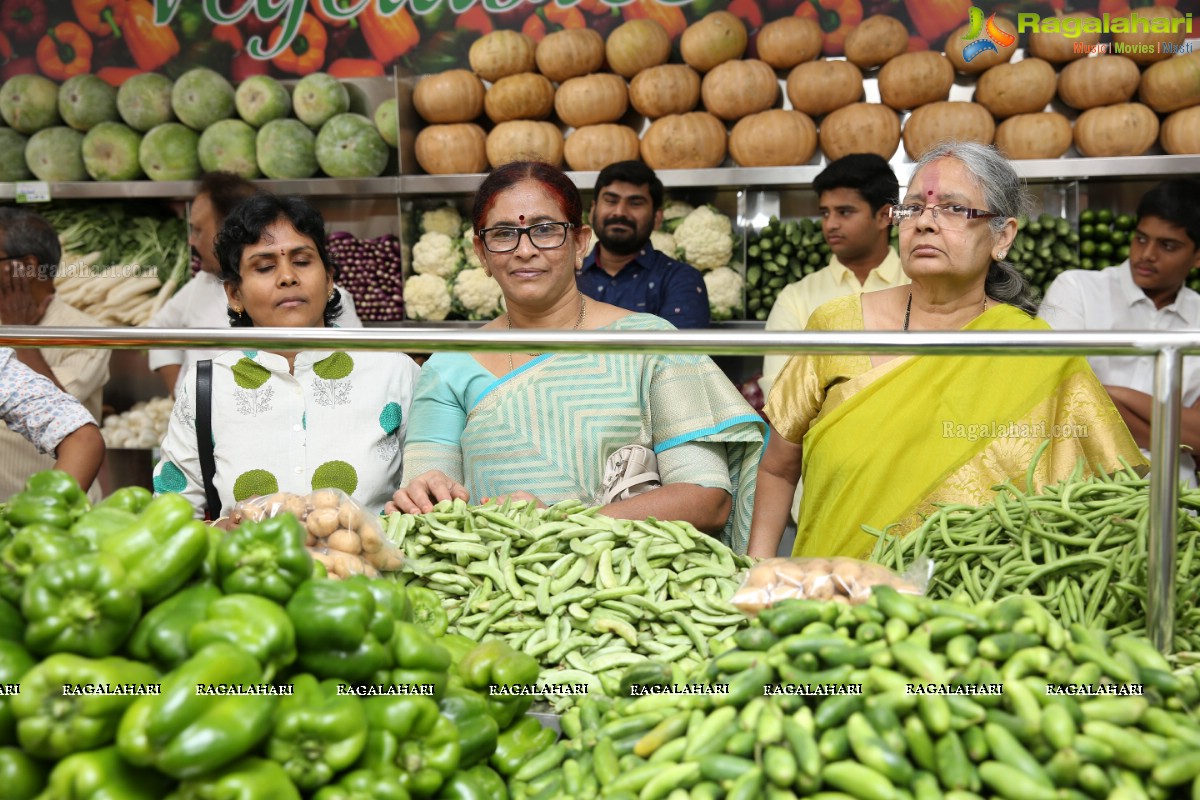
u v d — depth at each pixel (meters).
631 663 1.23
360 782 0.89
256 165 4.02
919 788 0.87
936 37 3.80
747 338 1.08
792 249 3.70
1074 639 1.00
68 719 0.82
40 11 4.40
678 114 3.79
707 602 1.30
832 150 3.65
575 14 4.09
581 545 1.42
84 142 4.08
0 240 3.42
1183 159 3.38
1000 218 1.86
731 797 0.88
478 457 1.92
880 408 1.89
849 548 1.89
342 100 4.00
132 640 0.90
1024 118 3.54
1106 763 0.86
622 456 1.89
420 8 4.19
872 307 2.02
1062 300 3.09
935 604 1.01
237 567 0.95
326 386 2.12
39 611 0.85
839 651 0.97
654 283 3.45
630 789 0.93
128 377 4.00
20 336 1.20
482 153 3.93
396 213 4.14
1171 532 1.05
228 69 4.32
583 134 3.81
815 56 3.82
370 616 0.96
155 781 0.84
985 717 0.90
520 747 1.10
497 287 3.87
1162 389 1.03
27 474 2.79
